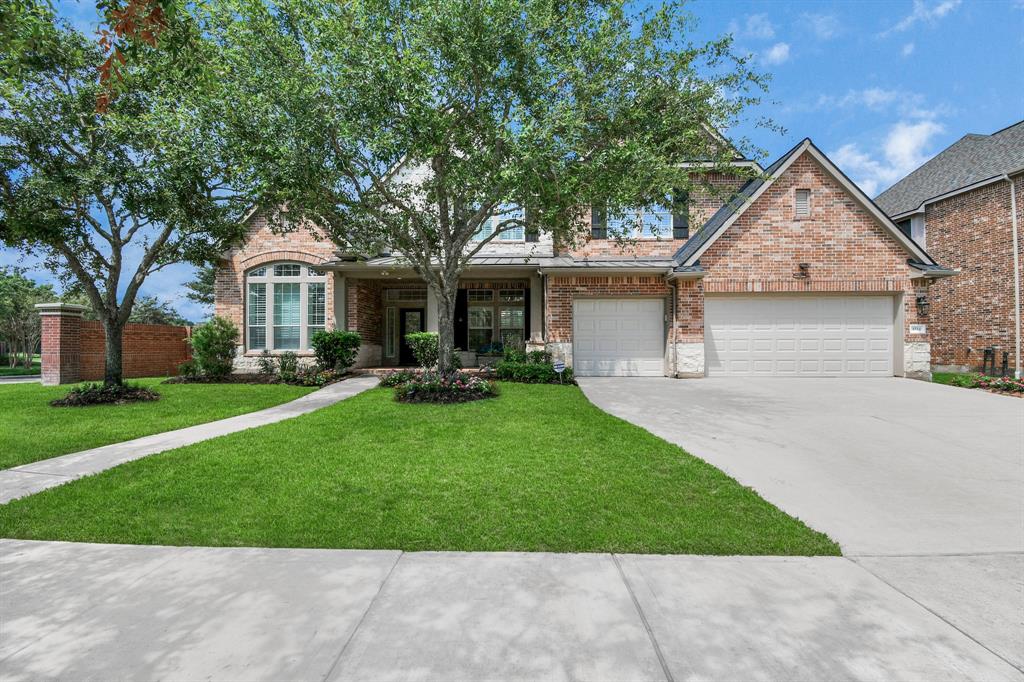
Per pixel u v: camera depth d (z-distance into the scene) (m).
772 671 2.27
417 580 3.11
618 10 7.85
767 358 13.62
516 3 7.15
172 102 8.34
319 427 7.16
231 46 7.65
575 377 13.51
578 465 5.38
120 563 3.33
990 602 2.90
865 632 2.59
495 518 4.07
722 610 2.78
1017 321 15.08
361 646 2.44
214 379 13.27
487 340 17.16
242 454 5.80
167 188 8.85
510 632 2.56
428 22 7.53
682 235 15.62
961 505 4.48
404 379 11.65
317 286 15.81
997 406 9.05
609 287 13.62
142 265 10.40
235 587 3.01
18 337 27.61
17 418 8.24
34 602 2.85
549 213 8.49
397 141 7.93
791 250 13.45
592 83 8.26
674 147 9.17
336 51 7.46
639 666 2.30
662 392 10.79
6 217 8.82
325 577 3.14
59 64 8.46
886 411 8.60
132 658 2.35
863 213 13.40
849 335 13.54
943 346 17.44
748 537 3.75
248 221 15.34
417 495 4.54
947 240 17.39
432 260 14.17
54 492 4.61
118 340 10.33
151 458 5.64
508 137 7.59
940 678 2.24
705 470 5.20
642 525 3.94
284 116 7.59
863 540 3.77
